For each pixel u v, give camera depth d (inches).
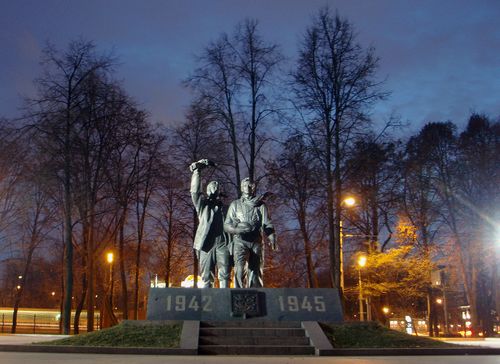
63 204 1366.9
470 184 1624.0
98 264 1695.4
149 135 1428.4
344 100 1273.4
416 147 1664.6
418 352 654.5
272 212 1437.0
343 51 1286.9
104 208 1466.5
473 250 1585.9
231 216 782.5
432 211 1616.6
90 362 497.0
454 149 1658.5
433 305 1856.5
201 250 782.5
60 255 1940.2
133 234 1606.8
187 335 652.7
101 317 1787.6
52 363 483.5
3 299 3041.3
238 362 514.3
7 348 637.3
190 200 1439.5
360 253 1496.1
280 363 509.0
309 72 1291.8
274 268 1519.4
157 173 1422.2
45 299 3100.4
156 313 718.5
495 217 1574.8
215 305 723.4
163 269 1755.7
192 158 1418.6
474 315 1619.1
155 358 556.1
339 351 631.8
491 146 1615.4
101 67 1284.4
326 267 1737.2
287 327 703.1
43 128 1237.7
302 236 1409.9
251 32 1348.4
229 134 1352.1
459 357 621.9
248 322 706.2
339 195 1253.1
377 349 641.0
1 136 1262.3
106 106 1312.7
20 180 1353.3
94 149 1323.8
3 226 1501.0
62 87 1267.2
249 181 797.9
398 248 1528.1
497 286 1643.7
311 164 1269.7
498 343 1208.8
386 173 1421.0
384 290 1470.2
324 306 734.5
